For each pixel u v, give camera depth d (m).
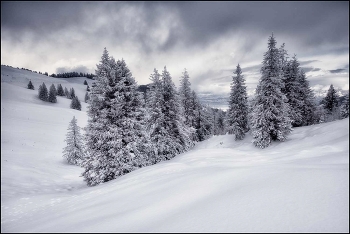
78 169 32.28
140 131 17.27
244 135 31.62
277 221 2.96
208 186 5.44
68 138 35.59
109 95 16.52
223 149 18.95
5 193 15.88
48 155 36.91
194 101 37.47
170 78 23.25
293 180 4.36
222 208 3.74
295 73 29.55
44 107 83.44
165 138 21.92
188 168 10.52
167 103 22.98
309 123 32.88
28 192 16.89
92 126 15.75
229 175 6.00
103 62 16.53
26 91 117.81
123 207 5.44
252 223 3.03
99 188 11.77
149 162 20.80
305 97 31.94
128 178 11.77
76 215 5.86
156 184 7.42
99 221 4.52
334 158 7.06
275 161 9.28
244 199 3.93
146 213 4.44
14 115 63.75
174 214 3.98
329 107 46.66
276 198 3.68
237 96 31.88
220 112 65.38
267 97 22.84
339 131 16.47
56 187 19.50
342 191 3.43
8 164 26.55
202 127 38.62
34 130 51.53
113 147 15.46
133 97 17.09
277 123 22.67
